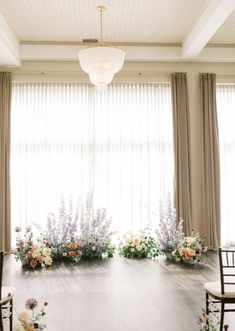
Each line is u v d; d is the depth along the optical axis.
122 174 7.40
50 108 7.37
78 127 7.38
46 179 7.29
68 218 6.53
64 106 7.38
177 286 4.83
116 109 7.45
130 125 7.45
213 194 7.27
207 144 7.35
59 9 5.73
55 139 7.35
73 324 3.65
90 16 6.01
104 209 6.72
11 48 6.56
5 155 7.10
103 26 6.41
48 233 6.39
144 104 7.48
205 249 6.27
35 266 5.84
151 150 7.45
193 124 7.47
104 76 5.07
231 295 3.16
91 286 4.84
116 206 7.36
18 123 7.32
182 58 7.28
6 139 7.12
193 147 7.44
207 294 3.46
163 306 4.13
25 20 6.13
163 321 3.72
